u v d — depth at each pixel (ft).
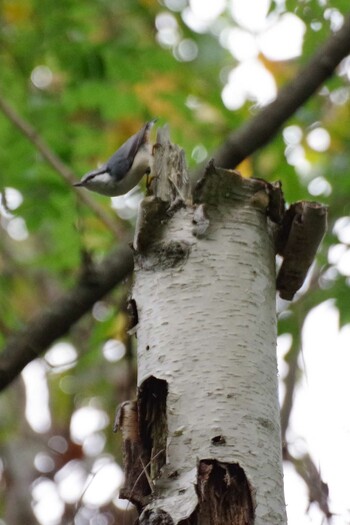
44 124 36.55
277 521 16.07
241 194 19.24
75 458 45.91
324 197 40.04
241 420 16.69
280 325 36.83
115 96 36.45
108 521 36.52
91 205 31.04
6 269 47.98
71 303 28.02
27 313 47.65
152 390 17.62
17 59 38.11
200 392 16.97
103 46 37.35
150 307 18.22
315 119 40.73
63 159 36.42
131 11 41.55
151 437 17.39
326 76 28.68
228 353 17.39
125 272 28.02
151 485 16.69
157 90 37.14
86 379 49.37
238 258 18.49
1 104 32.09
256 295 18.25
